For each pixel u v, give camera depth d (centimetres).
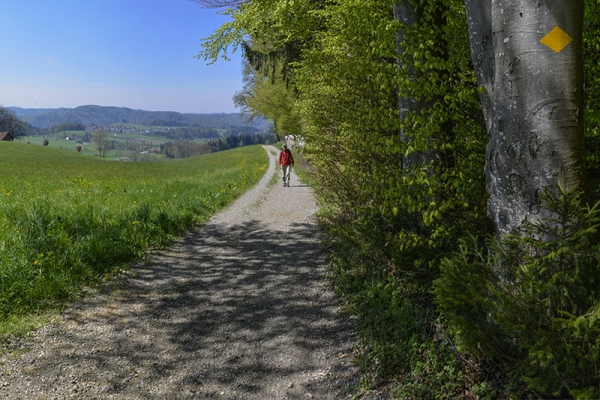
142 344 424
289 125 3119
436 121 380
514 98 296
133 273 630
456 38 421
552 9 276
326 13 670
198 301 534
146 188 1483
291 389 351
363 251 508
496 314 254
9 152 5494
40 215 721
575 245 255
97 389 347
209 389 353
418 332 384
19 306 473
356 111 535
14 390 338
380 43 427
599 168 443
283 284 584
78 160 5447
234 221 1032
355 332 430
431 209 371
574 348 236
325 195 752
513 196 303
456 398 304
